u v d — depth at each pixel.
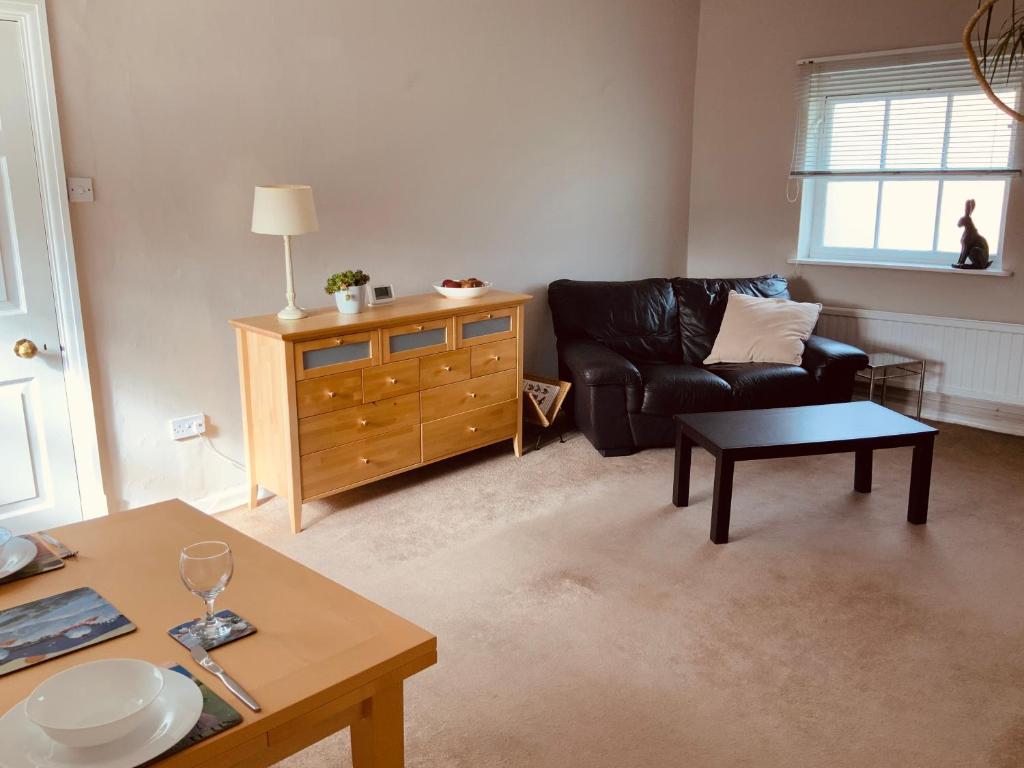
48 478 3.24
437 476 4.12
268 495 3.86
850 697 2.38
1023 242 4.62
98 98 3.13
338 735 2.23
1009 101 4.61
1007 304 4.73
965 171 4.73
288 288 3.50
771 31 5.31
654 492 3.90
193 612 1.57
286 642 1.47
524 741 2.20
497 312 4.10
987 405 4.88
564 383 4.53
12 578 1.69
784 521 3.57
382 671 1.42
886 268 5.09
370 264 4.11
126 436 3.42
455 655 2.59
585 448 4.54
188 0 3.29
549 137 4.84
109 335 3.30
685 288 5.07
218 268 3.56
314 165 3.80
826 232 5.45
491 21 4.39
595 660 2.56
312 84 3.72
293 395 3.33
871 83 4.98
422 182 4.25
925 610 2.85
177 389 3.54
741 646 2.64
